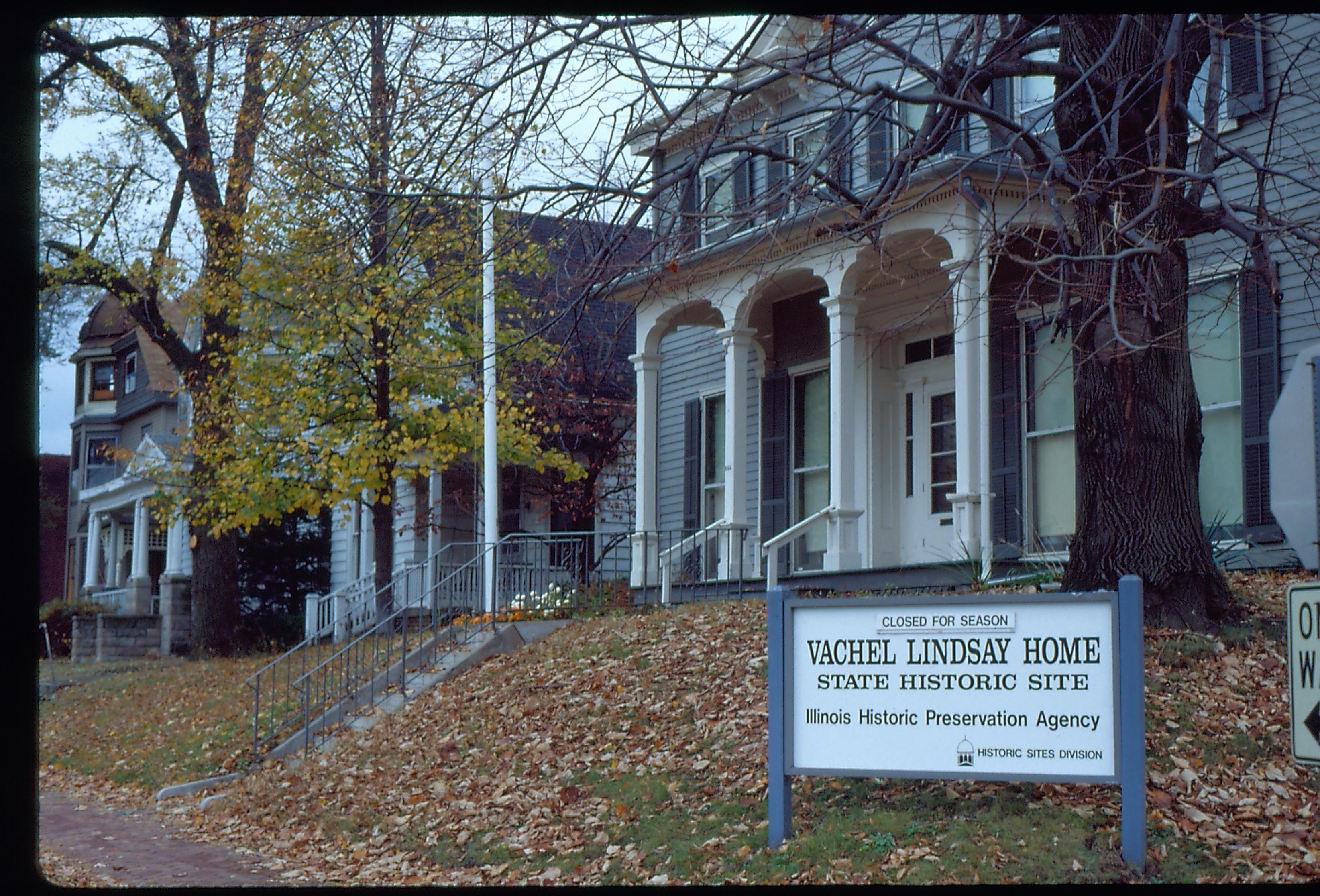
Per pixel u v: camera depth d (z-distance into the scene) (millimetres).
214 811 11250
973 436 13062
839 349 14805
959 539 13062
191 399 24375
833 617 7316
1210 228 9609
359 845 9117
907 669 7133
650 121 10258
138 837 10336
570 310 9109
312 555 27188
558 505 24953
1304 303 12289
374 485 17281
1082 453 9914
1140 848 6441
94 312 39188
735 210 9422
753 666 10836
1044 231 12367
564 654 13023
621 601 16188
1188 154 12453
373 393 18203
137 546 33438
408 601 17000
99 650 27578
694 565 18547
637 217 8242
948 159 12234
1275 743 7777
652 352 17531
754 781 8391
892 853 6832
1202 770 7523
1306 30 12305
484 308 15539
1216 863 6410
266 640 24141
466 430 17859
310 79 11023
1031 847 6641
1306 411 3793
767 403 18656
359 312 16484
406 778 10562
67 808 12352
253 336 18297
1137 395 9617
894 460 17156
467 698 12523
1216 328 13047
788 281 17062
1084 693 6762
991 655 6969
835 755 7227
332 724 13227
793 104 16109
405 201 10367
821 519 14859
